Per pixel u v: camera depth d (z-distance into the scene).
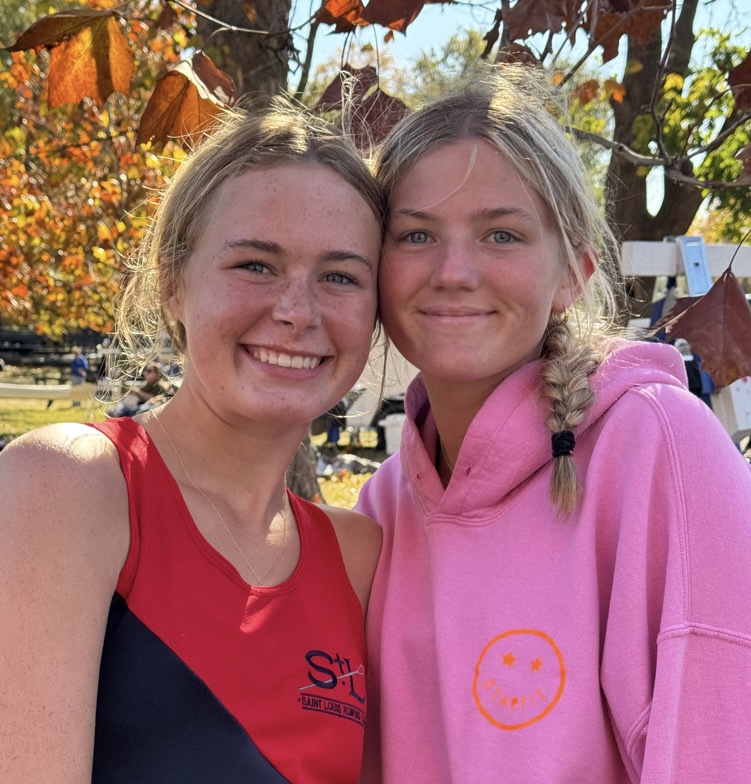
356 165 1.71
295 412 1.60
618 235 3.38
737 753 1.40
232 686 1.46
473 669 1.64
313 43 3.48
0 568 1.31
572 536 1.63
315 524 1.84
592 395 1.69
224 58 3.83
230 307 1.57
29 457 1.42
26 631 1.27
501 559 1.69
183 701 1.41
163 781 1.36
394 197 1.76
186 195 1.69
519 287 1.70
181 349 1.86
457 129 1.72
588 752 1.50
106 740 1.37
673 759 1.40
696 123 3.03
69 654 1.29
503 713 1.57
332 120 2.49
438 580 1.76
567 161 1.82
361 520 1.99
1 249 9.48
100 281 9.28
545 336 1.88
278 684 1.52
